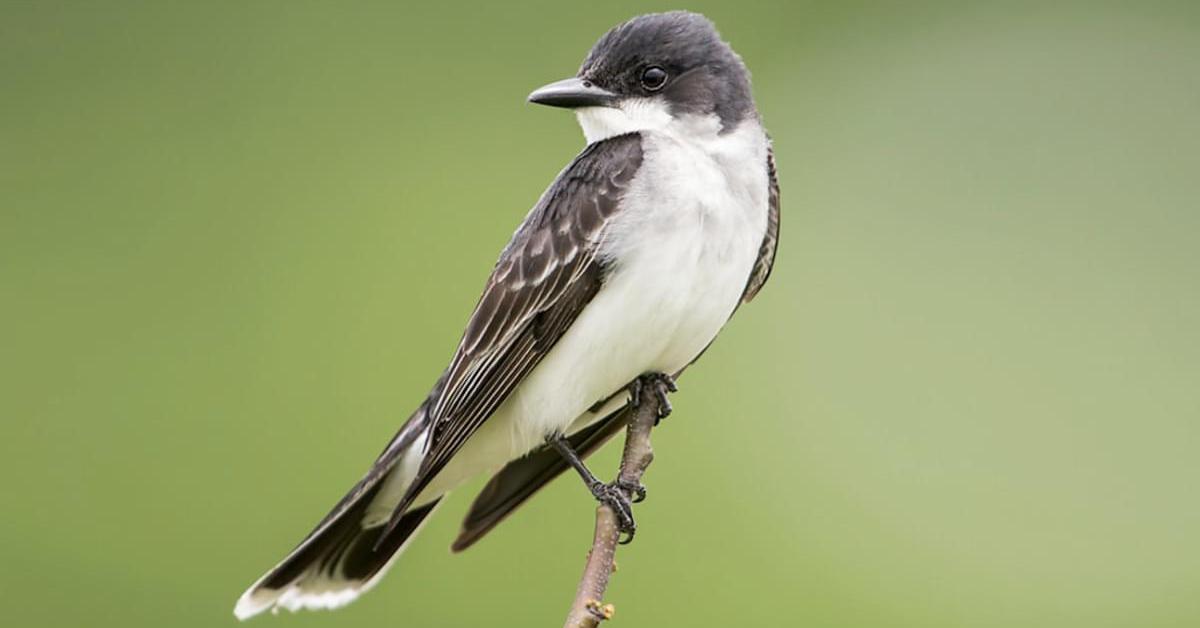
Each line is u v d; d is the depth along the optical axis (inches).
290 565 414.6
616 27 422.0
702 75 413.1
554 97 417.1
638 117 413.4
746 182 403.5
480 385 402.9
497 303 406.3
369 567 418.3
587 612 317.4
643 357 396.8
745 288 417.4
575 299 396.2
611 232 392.5
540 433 404.5
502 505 421.4
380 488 421.4
